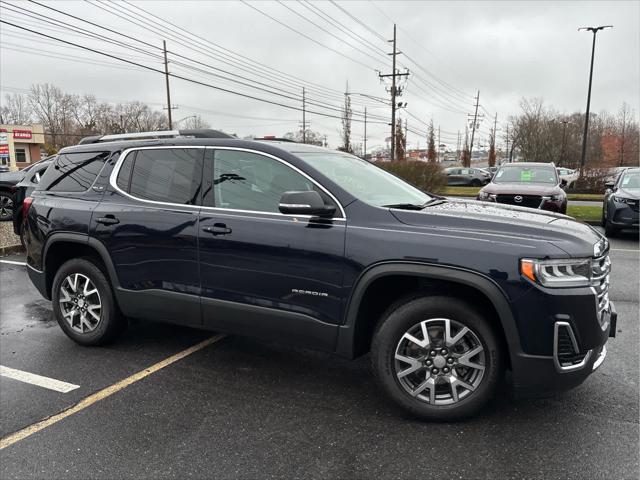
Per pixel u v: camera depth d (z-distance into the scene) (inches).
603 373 149.7
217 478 103.3
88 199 171.5
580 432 117.6
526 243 113.2
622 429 118.6
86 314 175.3
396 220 125.4
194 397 139.3
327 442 115.8
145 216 156.6
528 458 107.8
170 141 160.4
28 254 186.9
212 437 118.7
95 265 172.1
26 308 228.2
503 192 432.8
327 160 153.0
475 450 111.1
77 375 154.8
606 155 2407.7
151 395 140.9
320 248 128.9
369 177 157.1
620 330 186.7
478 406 119.6
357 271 124.5
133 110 3282.5
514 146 2726.4
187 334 189.9
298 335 135.1
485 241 115.4
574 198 864.3
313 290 130.6
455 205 147.0
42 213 179.3
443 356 120.8
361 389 143.4
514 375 114.3
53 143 2913.4
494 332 117.3
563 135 2241.6
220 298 144.6
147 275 157.2
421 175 902.4
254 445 115.0
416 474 103.3
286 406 133.6
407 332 122.5
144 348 176.2
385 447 113.2
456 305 118.0
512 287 111.4
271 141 155.2
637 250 370.0
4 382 150.5
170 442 116.9
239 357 167.6
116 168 169.3
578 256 111.9
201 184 150.8
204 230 145.3
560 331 110.8
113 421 126.9
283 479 102.7
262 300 138.4
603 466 104.7
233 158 147.8
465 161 2832.2
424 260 117.8
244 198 143.3
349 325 127.3
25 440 118.9
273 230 135.3
